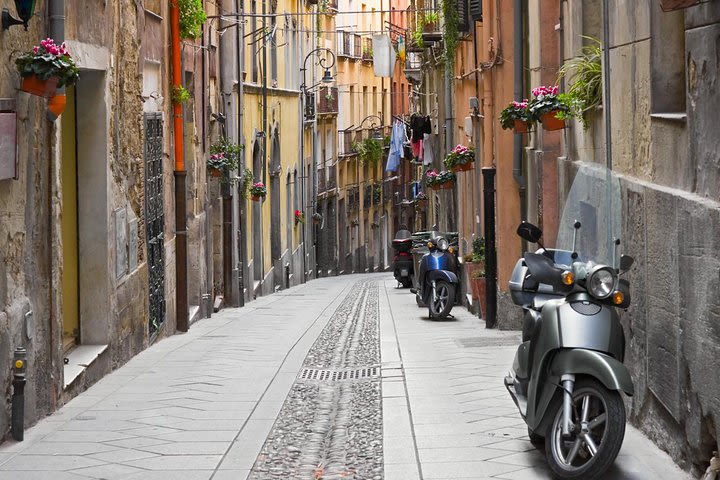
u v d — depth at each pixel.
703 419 10.51
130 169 21.91
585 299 11.02
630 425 13.56
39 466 12.19
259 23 52.28
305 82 68.25
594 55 18.14
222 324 30.78
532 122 20.89
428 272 30.94
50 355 15.24
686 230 10.94
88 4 18.14
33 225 14.55
